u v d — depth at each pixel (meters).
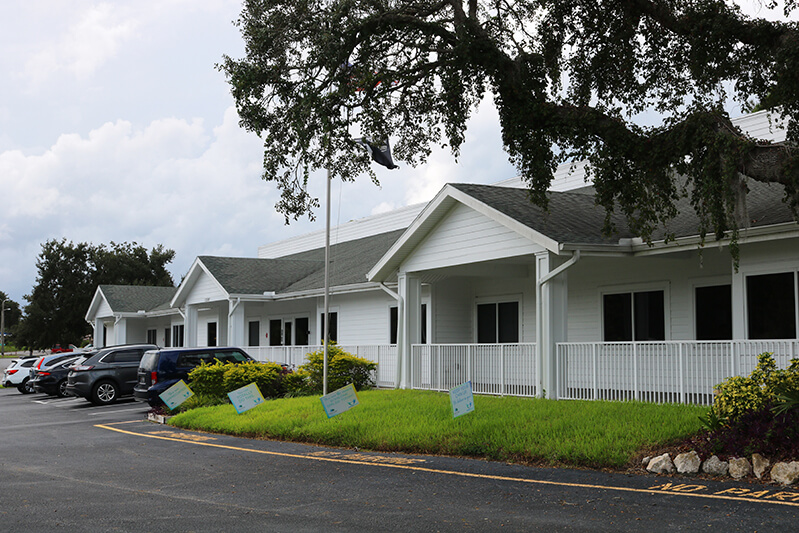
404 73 13.76
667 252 14.62
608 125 11.74
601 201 12.19
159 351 20.47
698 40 11.27
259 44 13.04
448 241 18.66
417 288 20.34
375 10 13.15
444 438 12.13
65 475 10.58
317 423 14.29
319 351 22.28
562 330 15.70
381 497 8.57
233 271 30.00
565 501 8.03
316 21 13.21
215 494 8.93
